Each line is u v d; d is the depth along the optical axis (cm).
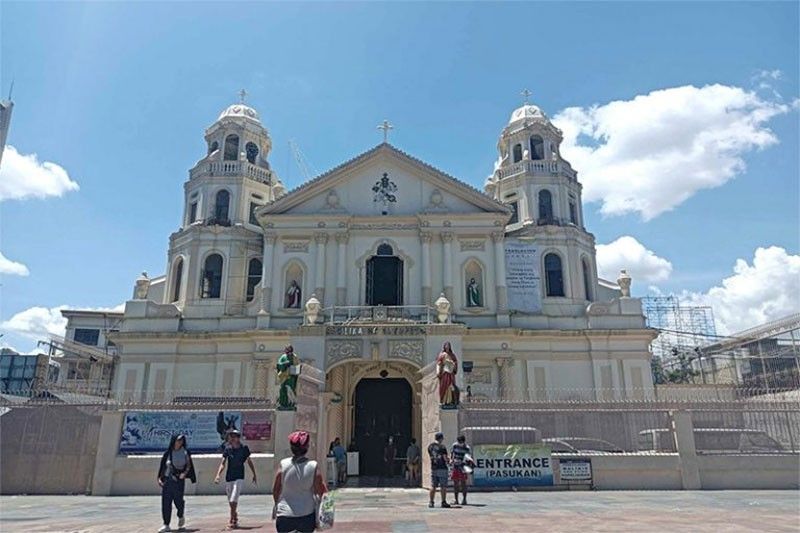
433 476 1603
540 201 4116
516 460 1981
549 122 4438
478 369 3478
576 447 2028
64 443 2086
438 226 3709
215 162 4191
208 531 1185
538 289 3784
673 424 2053
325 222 3712
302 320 3553
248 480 2002
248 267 3966
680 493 1859
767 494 1823
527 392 3469
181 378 3559
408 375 3294
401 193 3800
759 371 4331
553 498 1742
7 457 2066
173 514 1484
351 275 3644
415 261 3659
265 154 4475
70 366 4803
